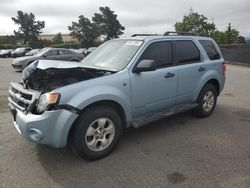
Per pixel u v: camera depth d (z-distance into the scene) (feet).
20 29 274.57
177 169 12.82
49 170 12.80
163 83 16.44
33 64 14.44
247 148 15.07
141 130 17.71
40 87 13.99
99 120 13.44
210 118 20.30
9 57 131.23
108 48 17.48
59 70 14.34
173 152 14.57
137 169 12.84
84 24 247.09
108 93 13.47
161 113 16.83
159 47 16.72
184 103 18.65
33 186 11.56
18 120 12.84
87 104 12.75
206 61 19.74
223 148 15.05
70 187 11.51
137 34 18.43
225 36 164.35
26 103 12.98
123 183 11.73
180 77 17.52
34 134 12.29
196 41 19.51
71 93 12.51
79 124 12.81
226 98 27.61
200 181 11.83
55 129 12.25
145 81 15.38
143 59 15.61
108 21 252.01
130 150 14.80
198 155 14.20
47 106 12.10
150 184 11.64
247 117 20.65
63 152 14.52
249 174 12.37
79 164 13.33
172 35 18.24
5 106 24.09
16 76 45.83
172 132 17.40
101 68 14.42
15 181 11.91
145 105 15.72
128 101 14.66
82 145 12.98
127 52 16.01
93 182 11.83
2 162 13.48
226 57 80.84
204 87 19.75
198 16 150.30
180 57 17.88
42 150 14.75
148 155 14.23
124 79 14.39
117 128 14.21
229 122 19.42
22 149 14.87
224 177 12.12
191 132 17.42
